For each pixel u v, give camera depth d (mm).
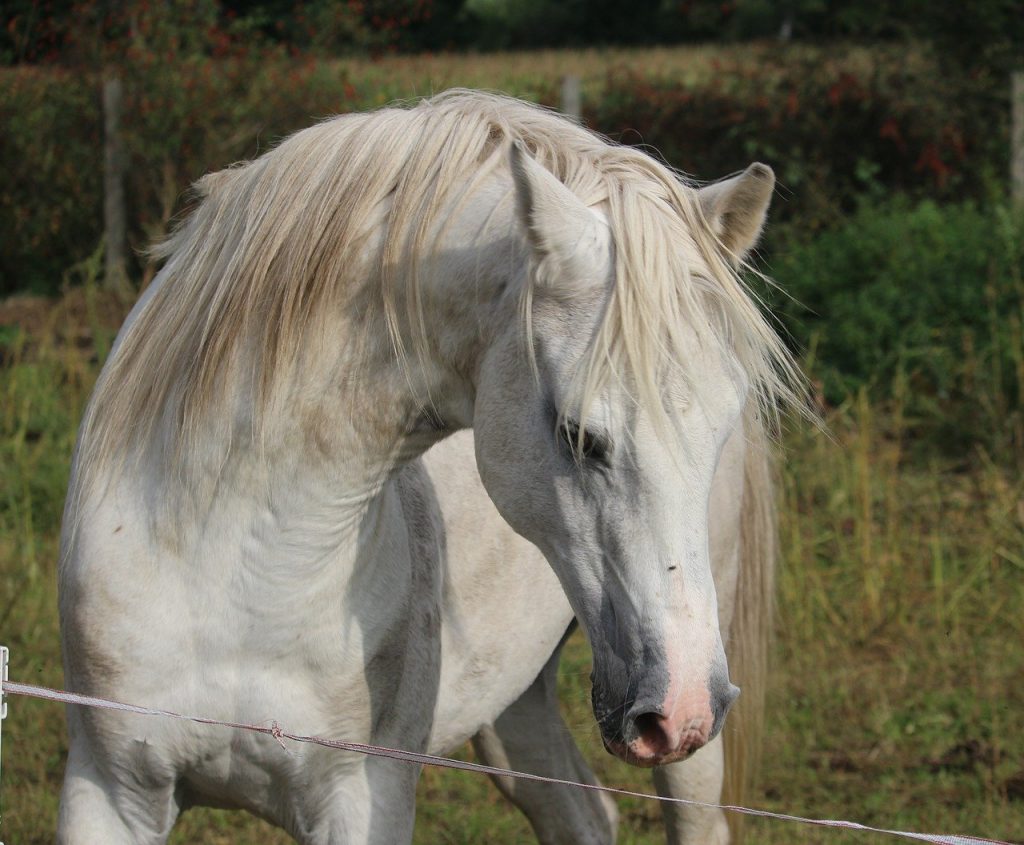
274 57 17812
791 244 15172
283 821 3973
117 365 4004
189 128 16859
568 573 3367
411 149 3721
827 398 13312
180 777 3861
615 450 3189
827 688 8547
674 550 3180
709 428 3215
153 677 3678
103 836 3807
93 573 3723
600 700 3293
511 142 3213
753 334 3285
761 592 5938
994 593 9898
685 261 3285
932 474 11984
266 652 3701
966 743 7891
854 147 16625
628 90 17094
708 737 3154
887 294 13648
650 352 3107
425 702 4172
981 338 13500
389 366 3676
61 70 17641
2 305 16609
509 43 51562
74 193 17625
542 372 3311
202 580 3674
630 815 7156
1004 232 13844
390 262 3615
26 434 12133
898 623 9547
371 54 20188
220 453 3662
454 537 4488
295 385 3652
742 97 16656
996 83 17062
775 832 6805
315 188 3742
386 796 3984
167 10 17719
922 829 6828
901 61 17000
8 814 6398
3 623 8328
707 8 42250
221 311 3752
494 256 3512
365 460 3713
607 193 3443
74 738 3930
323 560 3707
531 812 5559
